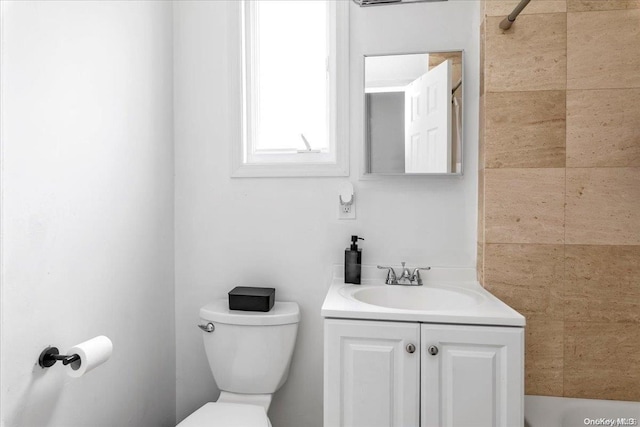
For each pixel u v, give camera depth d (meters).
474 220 1.55
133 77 1.38
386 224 1.59
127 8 1.35
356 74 1.59
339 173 1.60
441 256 1.57
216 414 1.29
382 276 1.58
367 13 1.59
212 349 1.49
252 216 1.66
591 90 1.38
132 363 1.37
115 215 1.28
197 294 1.69
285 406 1.65
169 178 1.66
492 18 1.42
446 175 1.53
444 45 1.55
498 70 1.42
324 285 1.62
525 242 1.42
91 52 1.16
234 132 1.66
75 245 1.09
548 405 1.36
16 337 0.89
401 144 1.54
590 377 1.40
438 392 1.10
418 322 1.12
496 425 1.08
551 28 1.39
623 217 1.37
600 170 1.38
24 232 0.92
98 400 1.19
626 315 1.38
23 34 0.91
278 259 1.65
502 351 1.08
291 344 1.49
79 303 1.10
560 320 1.41
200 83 1.68
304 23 1.77
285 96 1.79
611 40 1.37
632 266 1.37
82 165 1.12
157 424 1.55
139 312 1.42
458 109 1.51
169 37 1.66
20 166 0.90
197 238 1.69
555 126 1.40
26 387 0.92
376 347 1.13
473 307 1.19
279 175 1.63
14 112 0.89
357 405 1.13
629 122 1.36
